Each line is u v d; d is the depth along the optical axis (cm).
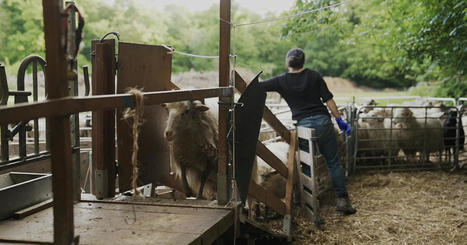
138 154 348
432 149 805
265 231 366
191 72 1875
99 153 319
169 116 373
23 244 215
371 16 1262
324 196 617
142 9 1529
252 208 491
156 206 300
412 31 930
